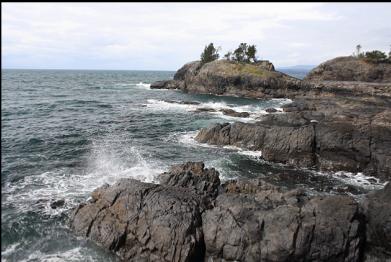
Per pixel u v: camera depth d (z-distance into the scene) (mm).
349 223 18359
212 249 18562
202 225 19312
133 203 20438
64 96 88500
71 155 35094
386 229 18672
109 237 19438
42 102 73438
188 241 18062
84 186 27031
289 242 17625
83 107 68938
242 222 18703
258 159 35844
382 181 30984
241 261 17984
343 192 28250
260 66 115188
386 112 46625
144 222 19281
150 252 18469
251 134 38844
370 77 106125
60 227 21188
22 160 32719
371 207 19922
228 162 34594
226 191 24656
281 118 45875
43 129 46469
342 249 17844
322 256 17859
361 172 32719
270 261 17719
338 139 34031
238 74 99750
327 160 33906
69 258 18609
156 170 31141
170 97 92500
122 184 22234
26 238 19969
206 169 27516
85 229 20406
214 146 39969
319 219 18344
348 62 111812
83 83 146000
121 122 54156
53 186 26875
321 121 46875
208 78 105000
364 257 18828
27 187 26500
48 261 18266
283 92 95312
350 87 87062
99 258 18781
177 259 17734
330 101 65625
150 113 63469
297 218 18438
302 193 21719
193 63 128625
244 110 69562
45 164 31906
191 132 47844
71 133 44875
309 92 94125
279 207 19281
